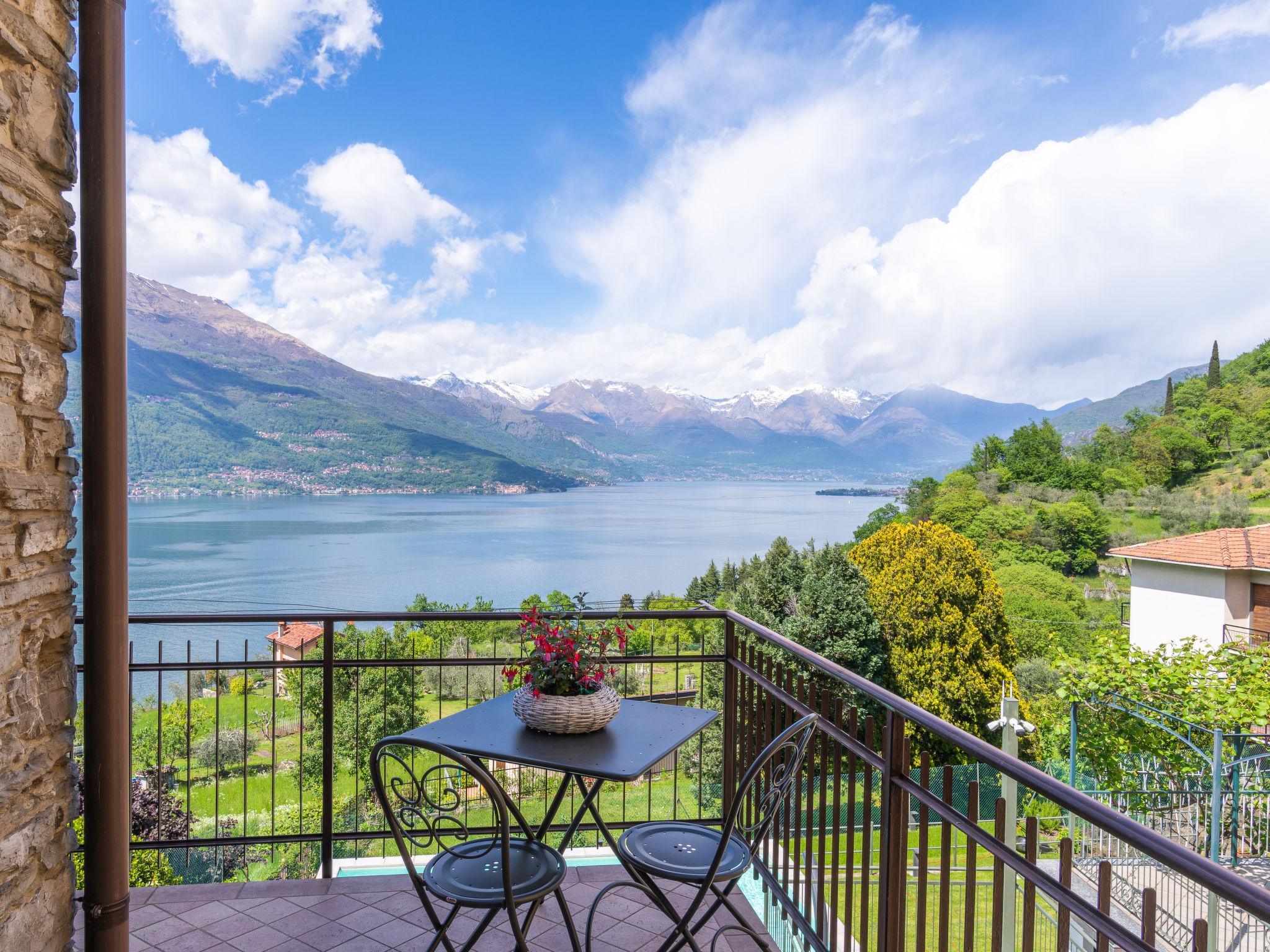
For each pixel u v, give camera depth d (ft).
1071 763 26.78
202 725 34.73
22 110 4.43
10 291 4.39
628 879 9.05
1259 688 21.52
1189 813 25.52
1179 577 52.03
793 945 8.09
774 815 6.23
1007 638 63.36
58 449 4.97
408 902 8.34
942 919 4.89
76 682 5.18
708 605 10.45
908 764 5.58
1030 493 111.75
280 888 8.61
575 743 6.50
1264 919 2.48
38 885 4.70
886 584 61.52
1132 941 3.20
